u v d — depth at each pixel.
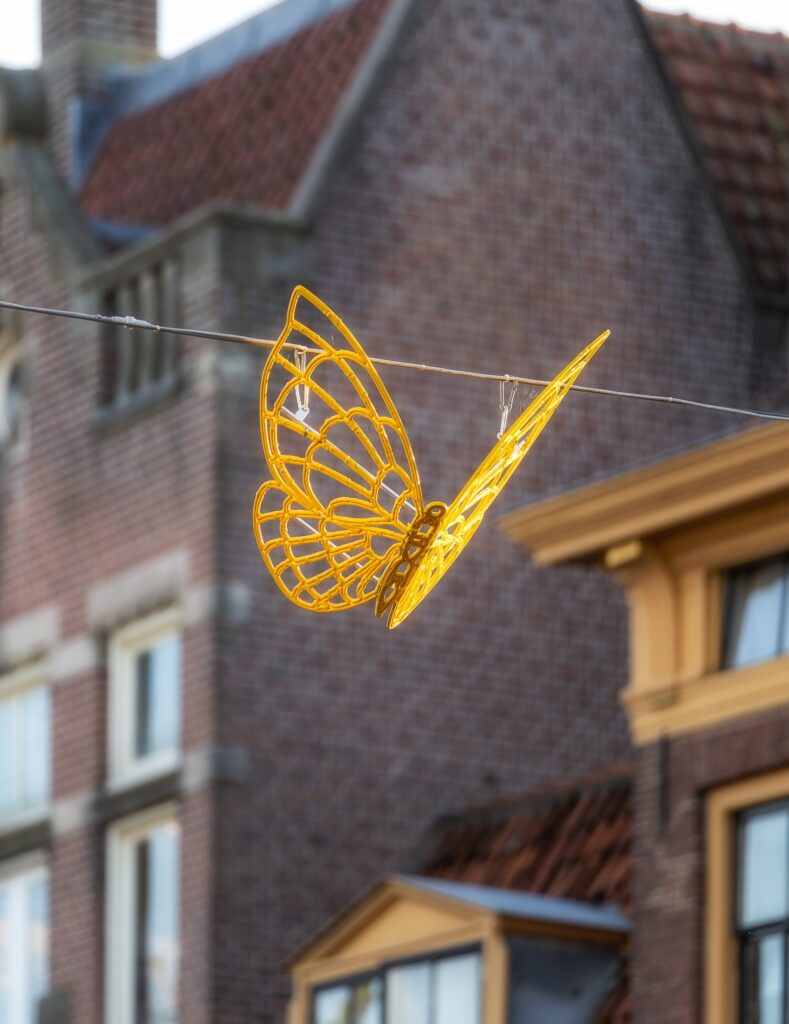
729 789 20.58
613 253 27.23
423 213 26.31
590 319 26.94
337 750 24.88
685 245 27.66
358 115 26.23
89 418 26.31
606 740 26.00
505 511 26.16
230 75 28.81
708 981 20.34
